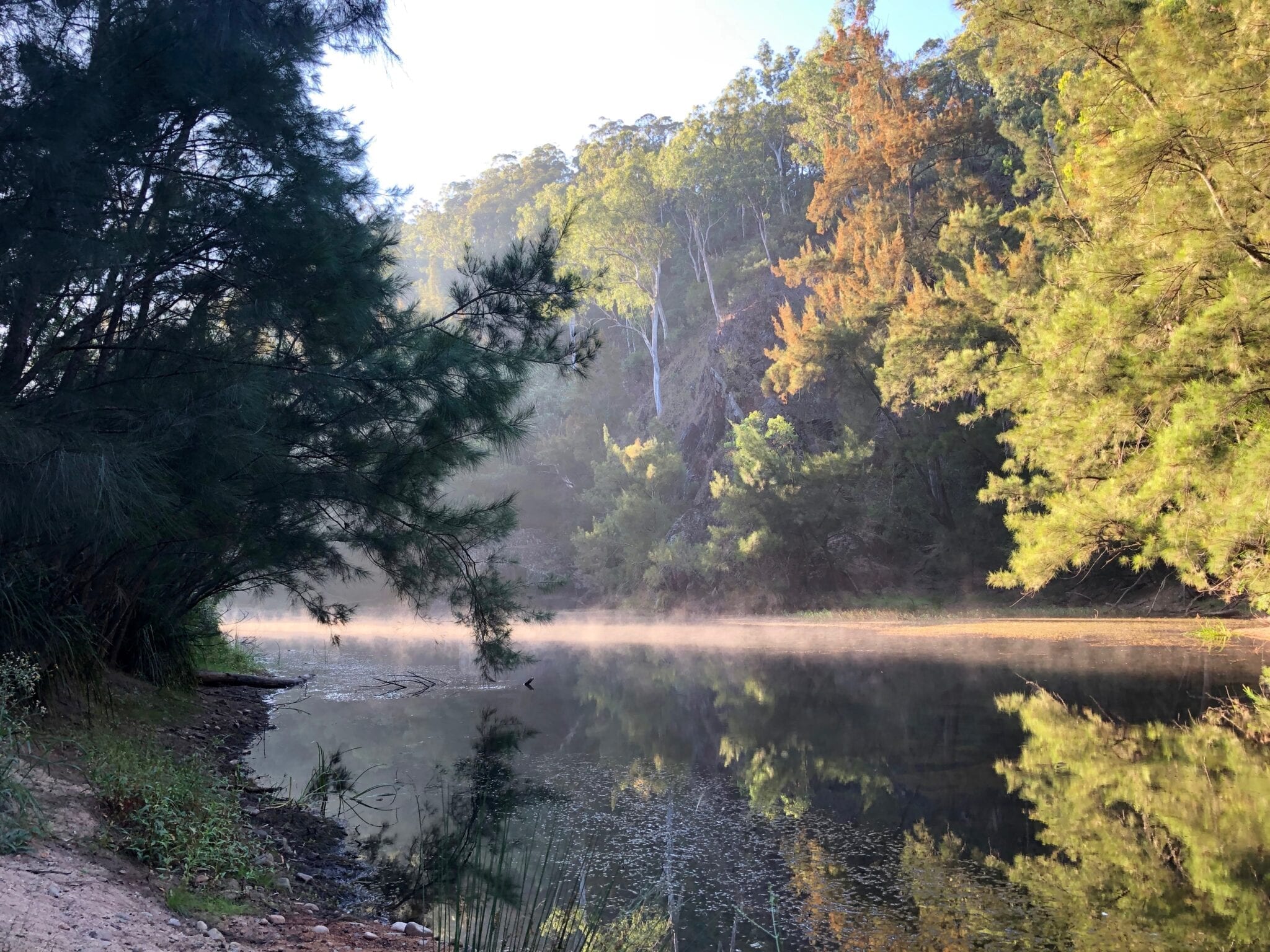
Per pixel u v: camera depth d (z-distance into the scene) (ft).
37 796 17.85
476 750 34.60
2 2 20.68
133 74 21.98
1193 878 19.49
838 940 16.40
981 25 62.54
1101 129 56.80
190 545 29.14
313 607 40.73
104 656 34.47
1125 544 59.41
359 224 30.32
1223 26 45.68
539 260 31.65
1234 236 43.62
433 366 29.04
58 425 20.43
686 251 224.53
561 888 19.38
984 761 30.91
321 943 14.98
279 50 25.71
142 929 13.34
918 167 136.98
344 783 28.71
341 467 30.55
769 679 55.62
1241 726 35.96
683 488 160.35
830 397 141.79
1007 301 66.80
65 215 21.20
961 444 114.01
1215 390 42.83
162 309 25.79
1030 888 19.10
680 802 26.55
